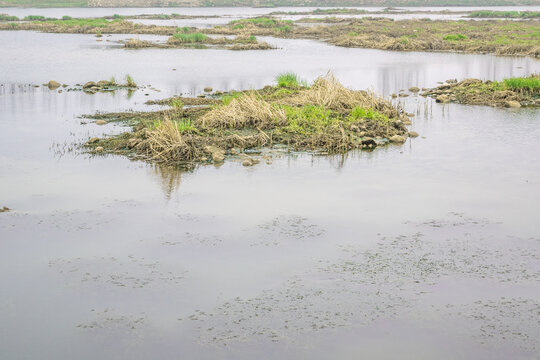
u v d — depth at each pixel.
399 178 13.60
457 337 7.22
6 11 116.25
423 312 7.79
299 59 41.75
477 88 26.36
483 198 12.20
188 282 8.64
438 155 15.61
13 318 7.72
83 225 10.80
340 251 9.67
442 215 11.25
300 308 7.91
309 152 15.94
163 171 14.20
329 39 59.38
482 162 14.91
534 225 10.74
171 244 9.95
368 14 110.56
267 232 10.43
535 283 8.56
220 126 18.06
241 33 62.75
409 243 9.98
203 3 151.00
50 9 128.62
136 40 51.31
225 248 9.79
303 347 7.04
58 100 24.16
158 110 21.70
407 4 157.25
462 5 158.25
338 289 8.42
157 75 32.62
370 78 31.81
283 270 9.00
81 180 13.46
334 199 12.14
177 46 50.88
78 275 8.87
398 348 7.01
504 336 7.23
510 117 20.69
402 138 17.00
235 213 11.35
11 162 14.88
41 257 9.48
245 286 8.52
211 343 7.16
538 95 24.97
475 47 48.16
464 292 8.31
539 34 57.16
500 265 9.15
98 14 110.62
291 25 73.94
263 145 16.47
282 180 13.46
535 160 15.05
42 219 11.08
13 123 19.52
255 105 18.92
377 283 8.59
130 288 8.47
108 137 17.44
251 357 6.87
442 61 40.72
